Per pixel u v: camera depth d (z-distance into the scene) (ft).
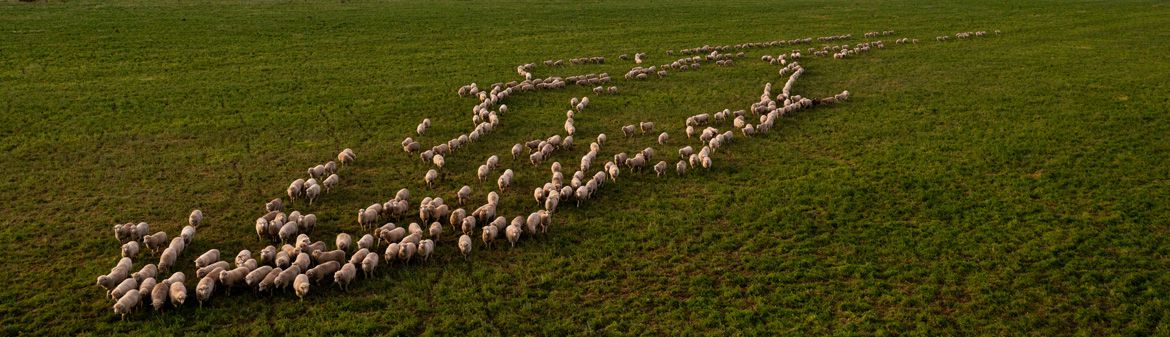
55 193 102.32
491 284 75.87
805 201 99.35
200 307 70.08
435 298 73.36
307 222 87.97
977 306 70.90
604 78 177.99
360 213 89.10
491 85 177.68
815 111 149.69
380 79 183.42
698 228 90.99
